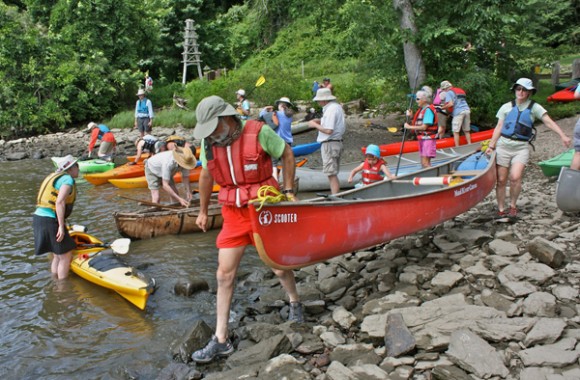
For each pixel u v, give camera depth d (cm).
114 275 514
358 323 407
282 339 376
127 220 660
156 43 2803
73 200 557
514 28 1326
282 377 337
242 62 3300
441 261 494
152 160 777
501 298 400
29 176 1216
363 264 530
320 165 1127
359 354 356
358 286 478
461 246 520
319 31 3012
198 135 335
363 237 446
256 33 3159
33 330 449
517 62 1538
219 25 3247
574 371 300
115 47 2433
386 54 1367
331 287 483
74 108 2158
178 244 662
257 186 357
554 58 1507
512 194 573
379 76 1452
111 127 2014
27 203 924
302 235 395
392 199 464
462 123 1061
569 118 1291
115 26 2422
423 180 572
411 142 1160
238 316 457
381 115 1653
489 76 1277
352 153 1204
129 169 1065
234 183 356
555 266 444
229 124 346
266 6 2348
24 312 483
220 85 2220
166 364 386
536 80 1517
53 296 516
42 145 1744
